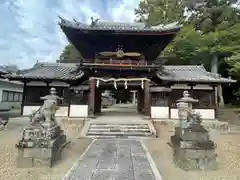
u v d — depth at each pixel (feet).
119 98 141.38
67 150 24.11
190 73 49.75
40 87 44.62
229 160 21.29
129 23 48.85
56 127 21.01
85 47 46.83
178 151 19.16
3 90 75.25
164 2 81.66
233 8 69.46
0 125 37.37
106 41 44.21
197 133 18.71
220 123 39.73
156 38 43.09
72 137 31.60
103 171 16.80
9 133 33.35
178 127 20.93
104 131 34.06
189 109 20.66
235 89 75.15
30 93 44.37
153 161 19.84
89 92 44.01
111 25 46.93
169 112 44.06
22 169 17.46
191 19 77.30
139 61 44.19
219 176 16.69
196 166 17.98
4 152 22.44
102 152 22.81
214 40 64.13
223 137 33.40
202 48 64.49
